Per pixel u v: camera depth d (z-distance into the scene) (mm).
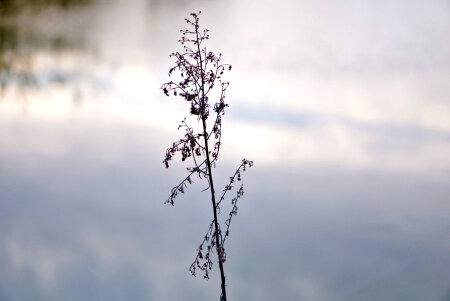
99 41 10914
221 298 2098
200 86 2096
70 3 13117
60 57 10148
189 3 13398
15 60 9938
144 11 12992
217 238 2109
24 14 12281
